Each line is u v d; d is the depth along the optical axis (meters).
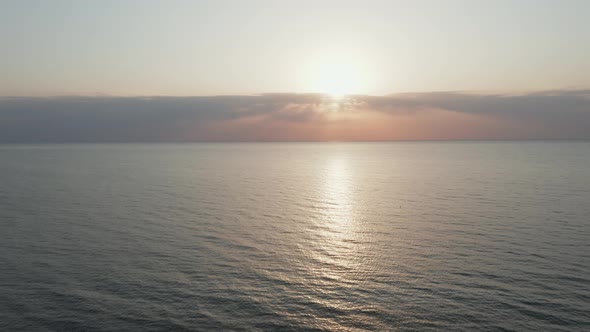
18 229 52.28
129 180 111.06
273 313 29.92
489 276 35.25
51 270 37.53
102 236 49.00
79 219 58.38
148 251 43.22
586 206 63.50
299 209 66.44
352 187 95.00
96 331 27.38
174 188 93.50
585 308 29.31
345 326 28.16
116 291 33.22
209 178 117.62
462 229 50.78
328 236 49.22
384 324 28.30
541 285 33.12
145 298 32.03
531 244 43.62
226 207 68.25
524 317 28.41
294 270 38.00
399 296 32.28
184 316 29.38
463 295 31.94
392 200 74.56
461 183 97.94
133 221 57.12
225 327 27.98
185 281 35.28
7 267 38.22
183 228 53.19
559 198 71.50
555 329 26.86
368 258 40.97
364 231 51.41
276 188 93.94
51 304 30.91
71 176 122.38
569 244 43.25
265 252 43.16
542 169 131.62
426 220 56.56
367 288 33.94
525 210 61.34
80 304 30.95
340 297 32.38
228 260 40.62
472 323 27.97
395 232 50.56
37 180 110.38
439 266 38.09
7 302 31.12
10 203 72.00
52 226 54.00
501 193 79.31
